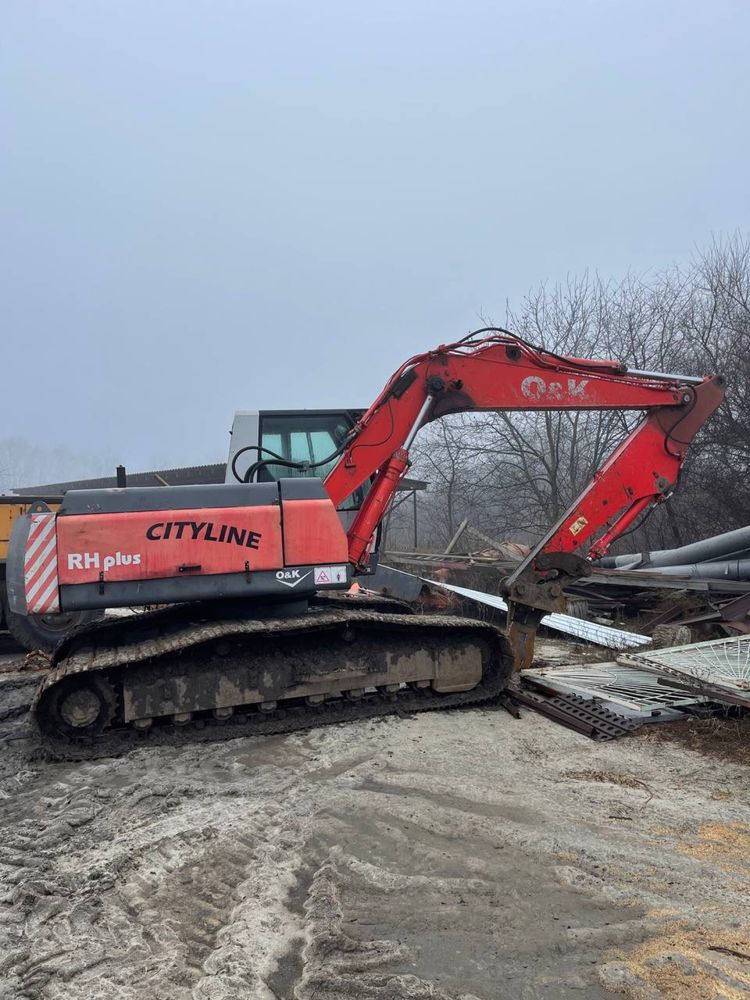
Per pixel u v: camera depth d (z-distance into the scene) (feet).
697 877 11.86
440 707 21.01
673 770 16.61
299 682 19.48
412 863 12.46
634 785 15.75
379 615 20.26
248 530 19.11
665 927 10.46
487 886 11.64
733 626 29.01
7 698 24.64
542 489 71.00
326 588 19.57
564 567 23.03
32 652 31.58
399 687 20.77
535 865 12.35
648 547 55.77
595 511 23.36
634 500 23.73
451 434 76.38
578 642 33.63
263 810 14.55
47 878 12.14
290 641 19.85
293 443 27.22
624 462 23.57
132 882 11.98
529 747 18.15
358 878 11.94
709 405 24.06
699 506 50.55
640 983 9.28
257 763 17.39
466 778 16.12
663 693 22.18
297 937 10.48
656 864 12.26
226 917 11.05
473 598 39.17
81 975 9.66
